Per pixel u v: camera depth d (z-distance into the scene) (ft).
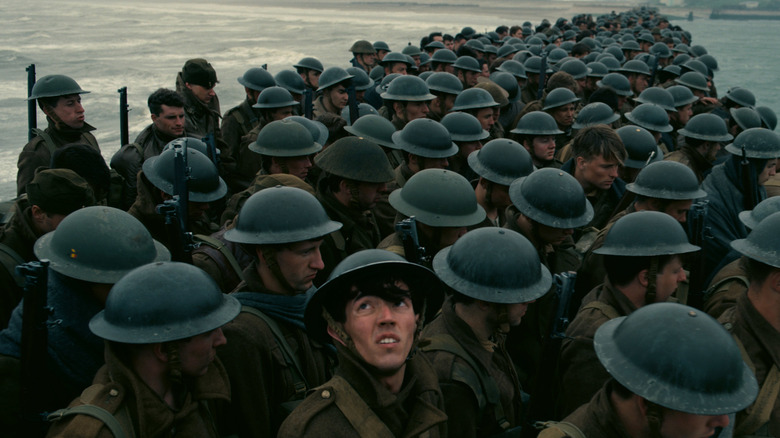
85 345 8.44
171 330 6.91
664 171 13.98
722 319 9.84
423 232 12.32
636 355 6.40
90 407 6.58
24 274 7.66
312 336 7.35
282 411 8.79
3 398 7.95
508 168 14.79
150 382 7.18
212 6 510.99
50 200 10.59
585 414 7.13
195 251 11.41
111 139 54.34
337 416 6.46
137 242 8.77
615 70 41.47
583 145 16.21
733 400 6.04
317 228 9.40
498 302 8.64
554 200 12.43
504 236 9.20
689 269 12.42
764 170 17.58
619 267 9.73
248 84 25.23
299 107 29.37
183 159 11.89
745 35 267.59
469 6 562.66
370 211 15.72
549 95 26.08
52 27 222.89
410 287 6.84
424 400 6.88
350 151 13.26
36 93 18.37
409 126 17.83
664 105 28.71
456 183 12.46
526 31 94.53
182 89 24.14
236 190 22.53
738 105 31.76
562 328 8.67
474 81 35.68
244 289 9.54
